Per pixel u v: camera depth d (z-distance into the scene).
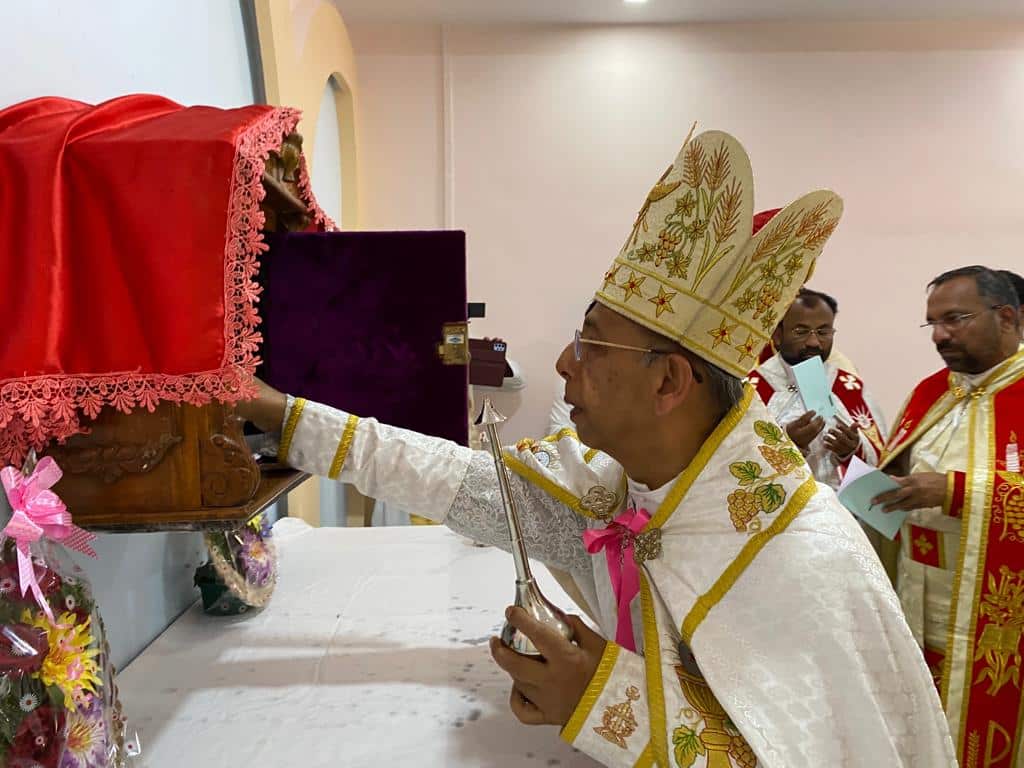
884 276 3.16
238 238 0.70
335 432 0.90
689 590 0.69
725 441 0.73
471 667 1.01
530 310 3.13
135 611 1.05
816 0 2.86
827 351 2.08
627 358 0.72
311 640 1.10
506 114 3.09
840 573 0.66
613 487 0.85
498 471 0.72
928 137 3.12
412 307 1.02
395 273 1.02
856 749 0.60
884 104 3.11
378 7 2.88
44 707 0.59
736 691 0.62
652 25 3.07
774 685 0.62
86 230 0.69
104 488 0.71
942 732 0.63
